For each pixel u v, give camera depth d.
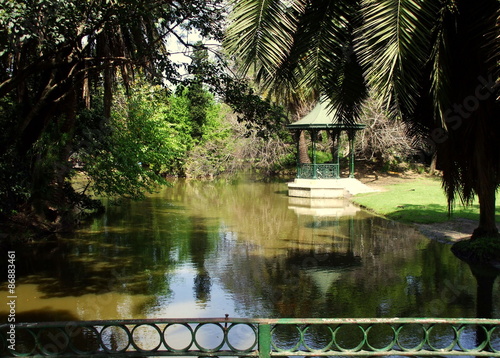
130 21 7.12
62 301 6.25
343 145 23.55
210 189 22.94
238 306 6.03
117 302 6.20
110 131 11.76
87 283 7.11
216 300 6.27
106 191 12.40
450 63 5.39
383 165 25.62
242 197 19.48
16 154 9.70
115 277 7.43
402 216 13.19
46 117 10.31
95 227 12.21
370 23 4.11
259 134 8.57
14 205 10.24
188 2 7.61
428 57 5.07
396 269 7.83
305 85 5.20
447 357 4.27
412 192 18.16
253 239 10.61
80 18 6.66
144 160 13.34
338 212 14.96
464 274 7.45
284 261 8.51
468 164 7.29
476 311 5.71
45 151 10.42
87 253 9.15
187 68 8.36
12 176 9.52
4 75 8.94
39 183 10.49
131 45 9.50
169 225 12.59
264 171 27.89
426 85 5.91
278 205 16.84
